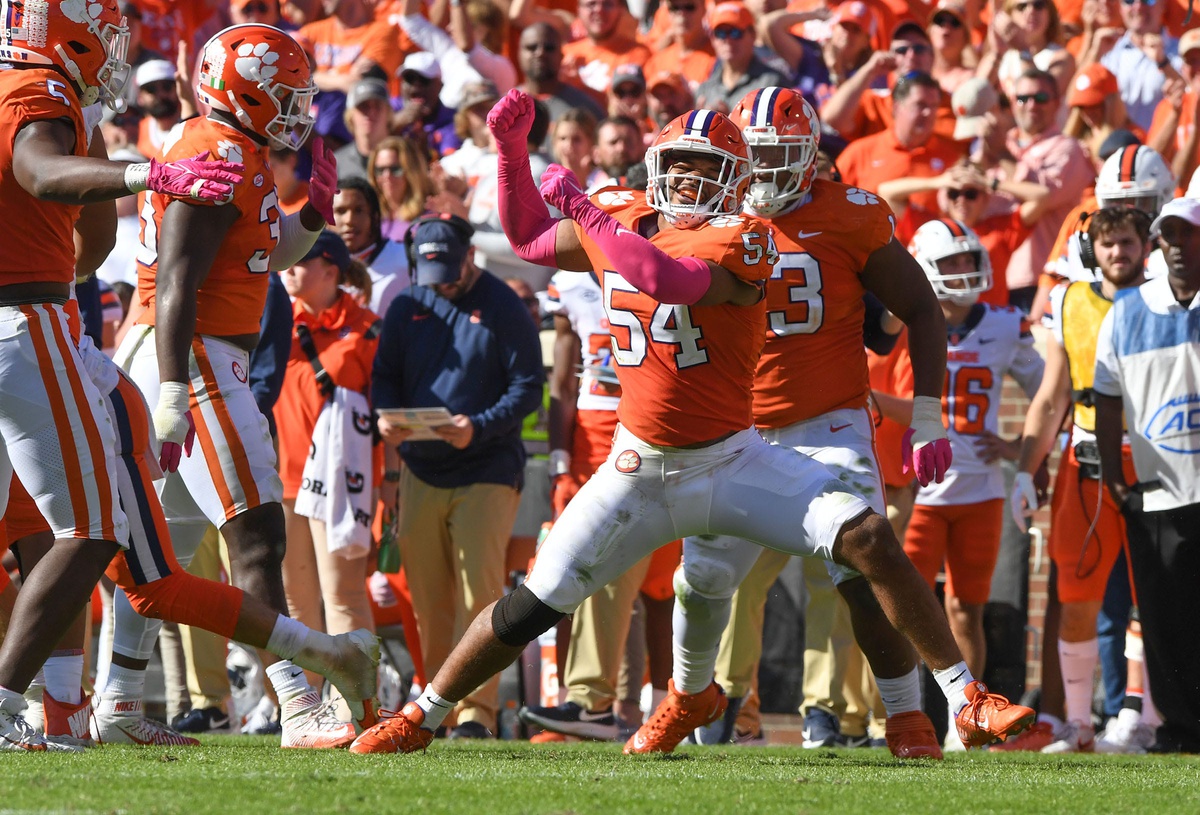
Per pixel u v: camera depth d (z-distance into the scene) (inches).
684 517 522.0
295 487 847.7
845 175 1117.7
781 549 522.3
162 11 1438.2
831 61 1262.3
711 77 1218.6
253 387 746.2
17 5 509.4
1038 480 871.1
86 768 450.6
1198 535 764.6
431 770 471.5
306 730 588.4
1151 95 1202.6
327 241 847.7
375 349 856.3
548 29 1199.6
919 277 596.4
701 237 499.2
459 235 824.3
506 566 958.4
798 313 588.7
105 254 607.2
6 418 502.3
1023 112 1109.1
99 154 563.5
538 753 594.6
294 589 852.0
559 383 889.5
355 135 1161.4
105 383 545.3
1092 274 836.0
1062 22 1343.5
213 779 424.5
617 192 545.3
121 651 602.2
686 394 509.4
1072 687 839.7
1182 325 764.0
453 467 818.2
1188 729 778.2
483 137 1135.0
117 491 517.7
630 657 877.2
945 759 601.6
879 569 507.5
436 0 1379.2
